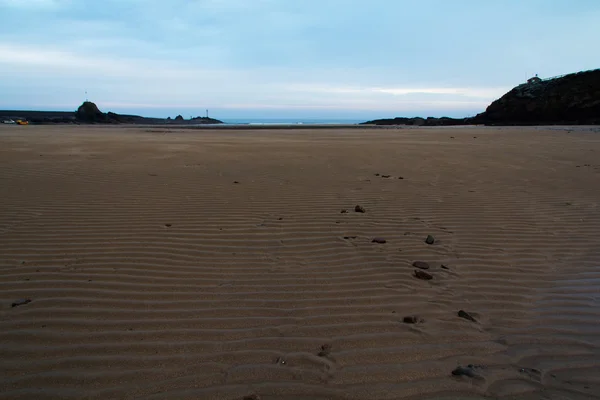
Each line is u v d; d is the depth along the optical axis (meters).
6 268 4.05
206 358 2.73
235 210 6.28
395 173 9.84
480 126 47.41
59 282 3.77
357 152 14.35
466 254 4.70
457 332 3.11
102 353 2.76
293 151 14.60
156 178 8.68
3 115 71.12
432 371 2.65
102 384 2.47
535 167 10.95
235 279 3.93
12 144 16.30
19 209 6.14
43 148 14.65
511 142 19.48
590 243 5.11
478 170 10.41
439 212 6.39
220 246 4.77
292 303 3.49
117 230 5.25
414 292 3.75
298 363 2.70
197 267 4.18
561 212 6.49
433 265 4.38
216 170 9.89
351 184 8.39
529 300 3.65
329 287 3.81
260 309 3.38
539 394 2.46
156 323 3.13
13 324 3.07
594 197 7.48
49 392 2.40
